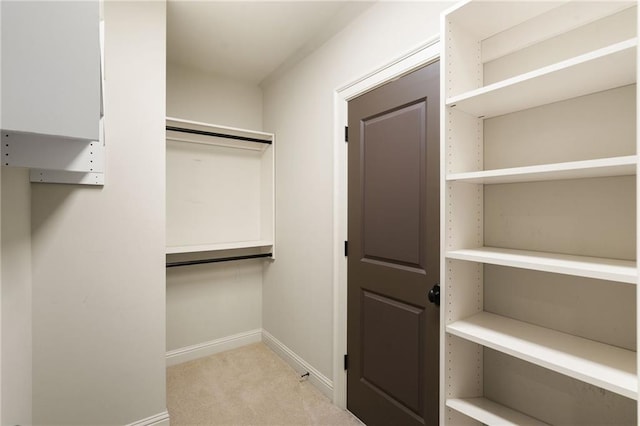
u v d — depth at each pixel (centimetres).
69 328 154
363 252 189
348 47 197
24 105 64
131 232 170
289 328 262
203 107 275
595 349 95
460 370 119
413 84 157
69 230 154
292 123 257
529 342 100
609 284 99
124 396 168
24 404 134
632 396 71
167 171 261
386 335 173
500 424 107
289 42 226
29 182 141
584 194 105
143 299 174
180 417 191
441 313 114
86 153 99
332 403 207
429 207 150
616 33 97
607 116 99
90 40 68
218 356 274
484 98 106
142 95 173
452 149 116
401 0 162
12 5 61
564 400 108
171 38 222
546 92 101
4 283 108
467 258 107
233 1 181
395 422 167
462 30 119
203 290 276
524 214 119
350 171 199
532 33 114
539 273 115
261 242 286
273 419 191
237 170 295
